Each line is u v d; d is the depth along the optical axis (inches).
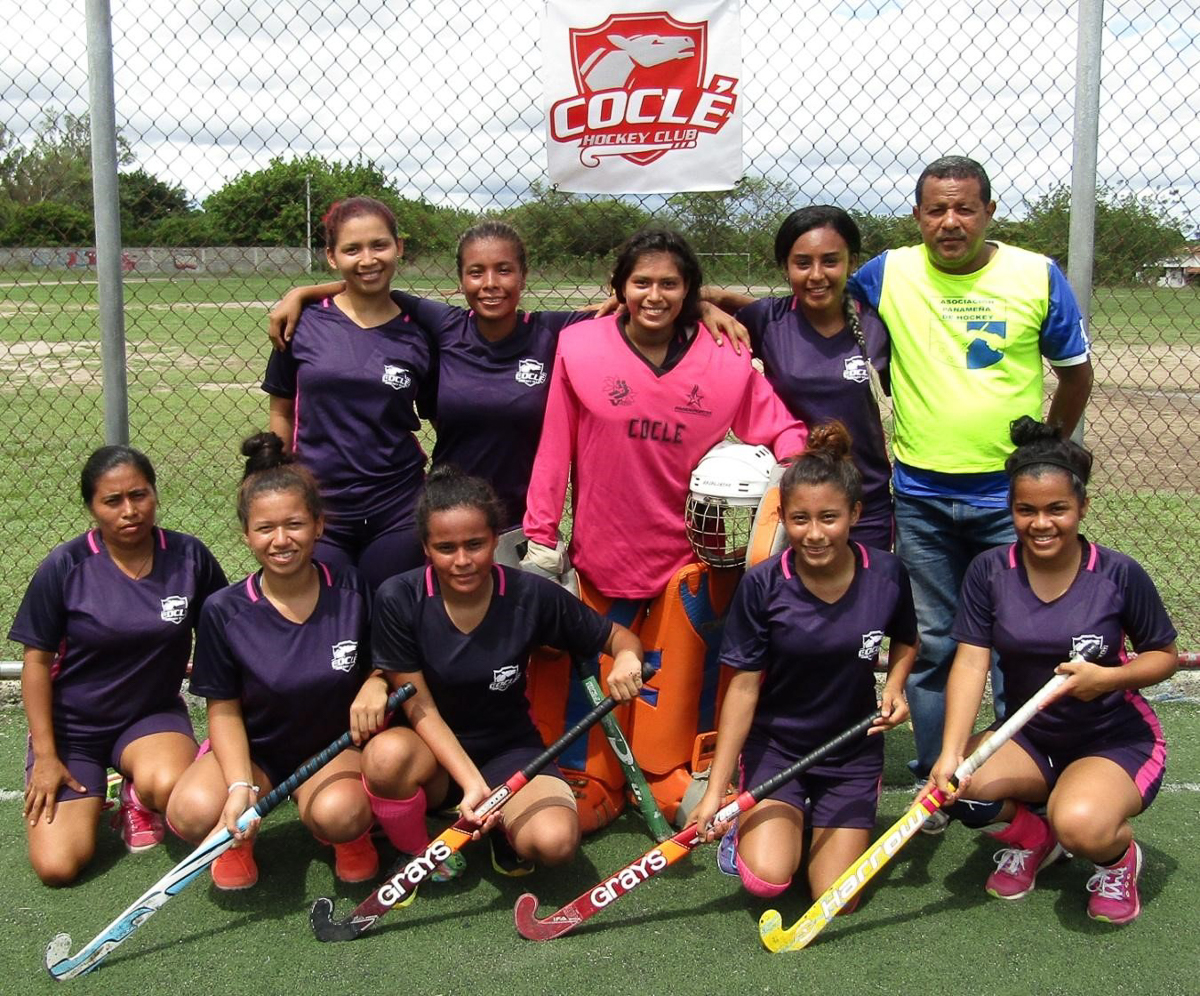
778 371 141.7
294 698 126.0
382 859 131.5
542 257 176.7
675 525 135.9
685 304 133.6
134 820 133.3
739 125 155.6
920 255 142.0
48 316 743.7
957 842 136.2
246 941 115.1
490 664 125.3
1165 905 120.8
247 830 117.0
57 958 108.1
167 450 363.9
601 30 153.9
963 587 128.9
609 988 107.1
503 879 128.0
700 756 138.0
